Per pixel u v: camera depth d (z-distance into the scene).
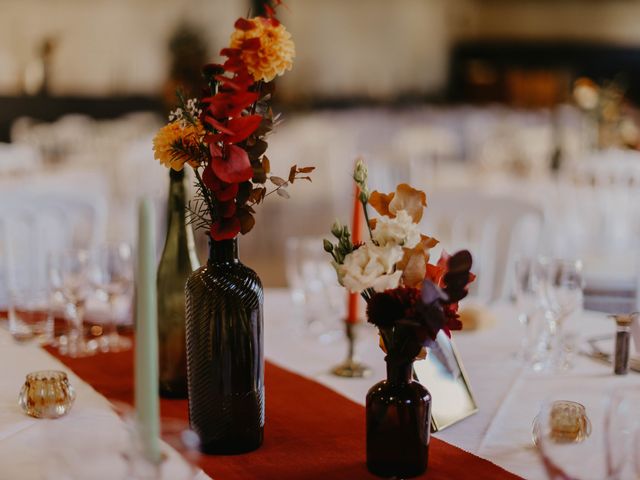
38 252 2.69
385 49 10.83
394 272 1.00
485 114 10.12
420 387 1.05
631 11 11.27
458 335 1.72
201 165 1.08
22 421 1.22
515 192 4.42
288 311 1.93
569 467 0.94
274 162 6.72
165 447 0.83
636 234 3.82
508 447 1.16
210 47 9.25
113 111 9.01
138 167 5.38
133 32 9.03
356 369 1.49
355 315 1.49
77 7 8.80
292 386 1.41
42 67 8.70
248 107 1.09
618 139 4.71
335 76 10.65
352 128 9.89
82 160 5.83
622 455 0.92
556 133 5.54
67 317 1.68
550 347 1.60
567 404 1.08
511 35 11.23
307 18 10.47
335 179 7.00
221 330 1.10
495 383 1.44
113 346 1.65
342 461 1.10
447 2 11.01
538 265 1.60
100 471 0.82
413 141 7.28
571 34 11.29
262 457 1.11
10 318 1.71
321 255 1.82
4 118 8.59
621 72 11.35
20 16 8.59
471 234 2.72
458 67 11.18
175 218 1.38
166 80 8.70
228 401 1.11
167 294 1.36
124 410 0.97
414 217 1.06
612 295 1.76
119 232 4.62
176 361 1.36
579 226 4.04
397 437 1.04
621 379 1.46
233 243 1.12
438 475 1.06
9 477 1.00
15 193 2.66
